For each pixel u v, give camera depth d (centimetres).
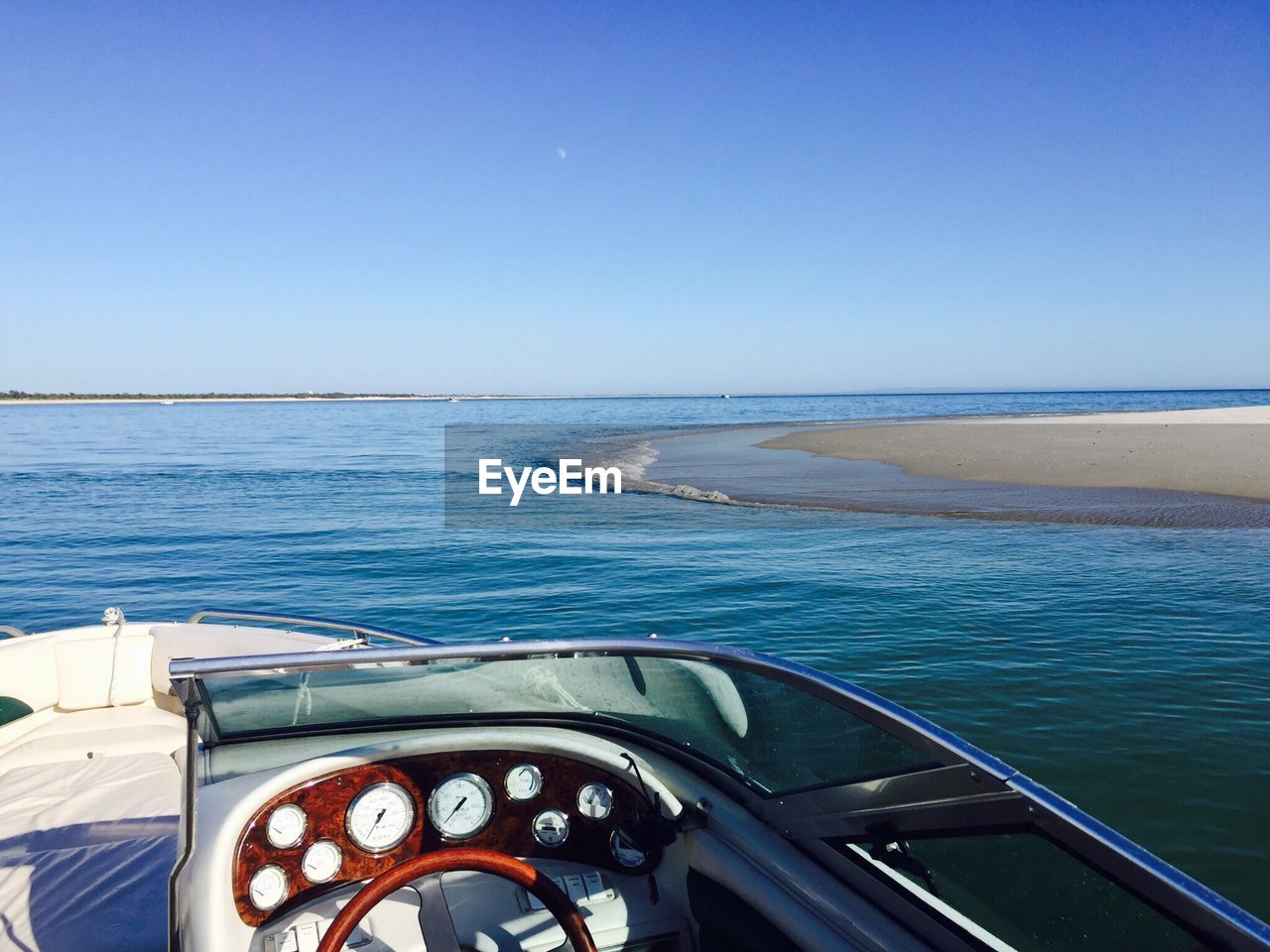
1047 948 166
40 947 272
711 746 249
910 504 1803
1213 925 133
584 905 245
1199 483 1895
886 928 197
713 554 1395
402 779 240
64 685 498
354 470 3034
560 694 251
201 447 4419
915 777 190
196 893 206
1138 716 674
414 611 1122
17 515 2014
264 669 211
